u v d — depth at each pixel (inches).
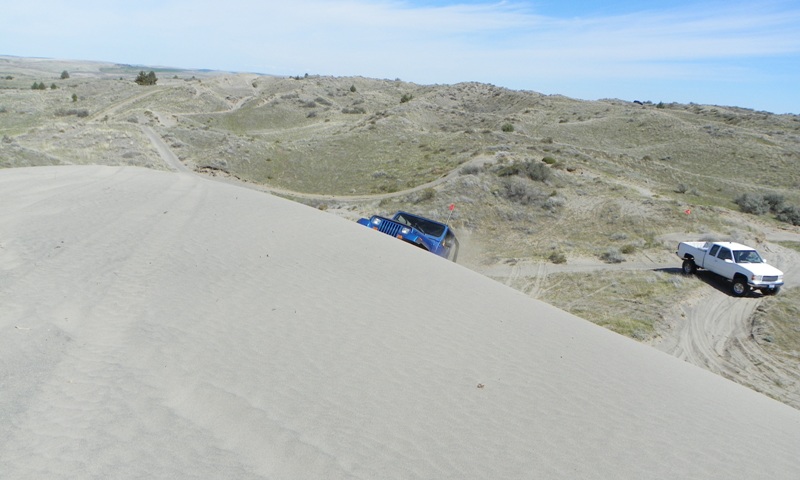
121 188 665.6
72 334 231.1
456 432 185.8
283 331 259.0
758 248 1296.8
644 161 2655.0
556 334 333.1
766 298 909.8
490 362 259.1
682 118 4237.2
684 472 181.2
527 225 1510.8
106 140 2509.8
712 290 946.7
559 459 176.7
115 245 385.1
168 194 641.6
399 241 561.6
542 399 224.5
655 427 215.5
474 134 2834.6
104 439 157.4
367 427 180.7
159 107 4261.8
